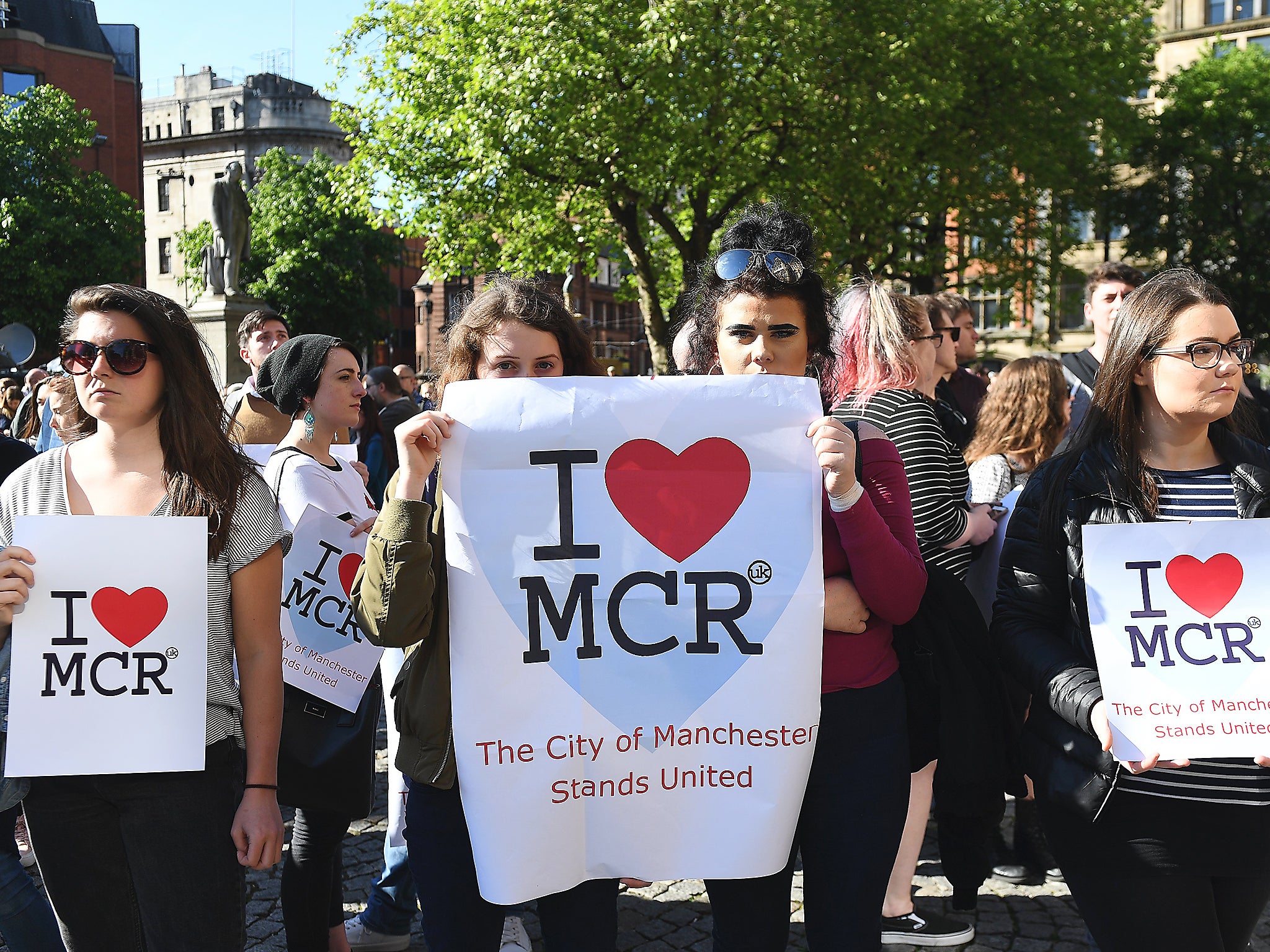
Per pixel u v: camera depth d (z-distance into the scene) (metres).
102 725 1.97
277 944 3.40
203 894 2.02
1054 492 2.13
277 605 2.18
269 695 2.13
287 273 38.94
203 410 2.12
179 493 2.08
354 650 2.84
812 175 17.34
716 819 2.02
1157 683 1.95
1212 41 39.53
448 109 17.48
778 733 2.02
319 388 3.16
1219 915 2.03
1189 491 2.06
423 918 2.08
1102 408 2.10
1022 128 19.72
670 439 2.05
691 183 17.12
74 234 31.89
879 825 2.03
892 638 2.18
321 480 3.00
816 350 2.31
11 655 2.05
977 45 19.25
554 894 2.05
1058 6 20.45
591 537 2.04
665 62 15.62
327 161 40.72
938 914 3.50
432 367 2.63
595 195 17.17
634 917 3.63
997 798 2.22
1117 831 1.99
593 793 2.02
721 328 2.23
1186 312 1.97
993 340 35.28
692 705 2.03
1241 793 1.93
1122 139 22.55
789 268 2.15
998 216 20.58
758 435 2.06
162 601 2.01
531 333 2.19
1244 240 30.22
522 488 2.03
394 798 3.22
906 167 17.86
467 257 19.17
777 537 2.05
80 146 33.28
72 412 2.65
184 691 2.00
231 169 11.18
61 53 43.78
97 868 2.04
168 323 2.10
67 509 2.10
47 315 31.92
